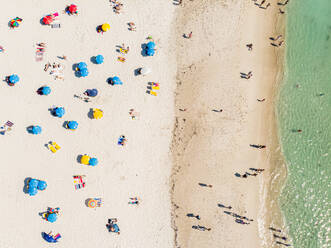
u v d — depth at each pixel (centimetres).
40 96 1736
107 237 1695
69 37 1747
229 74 1702
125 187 1703
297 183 1664
